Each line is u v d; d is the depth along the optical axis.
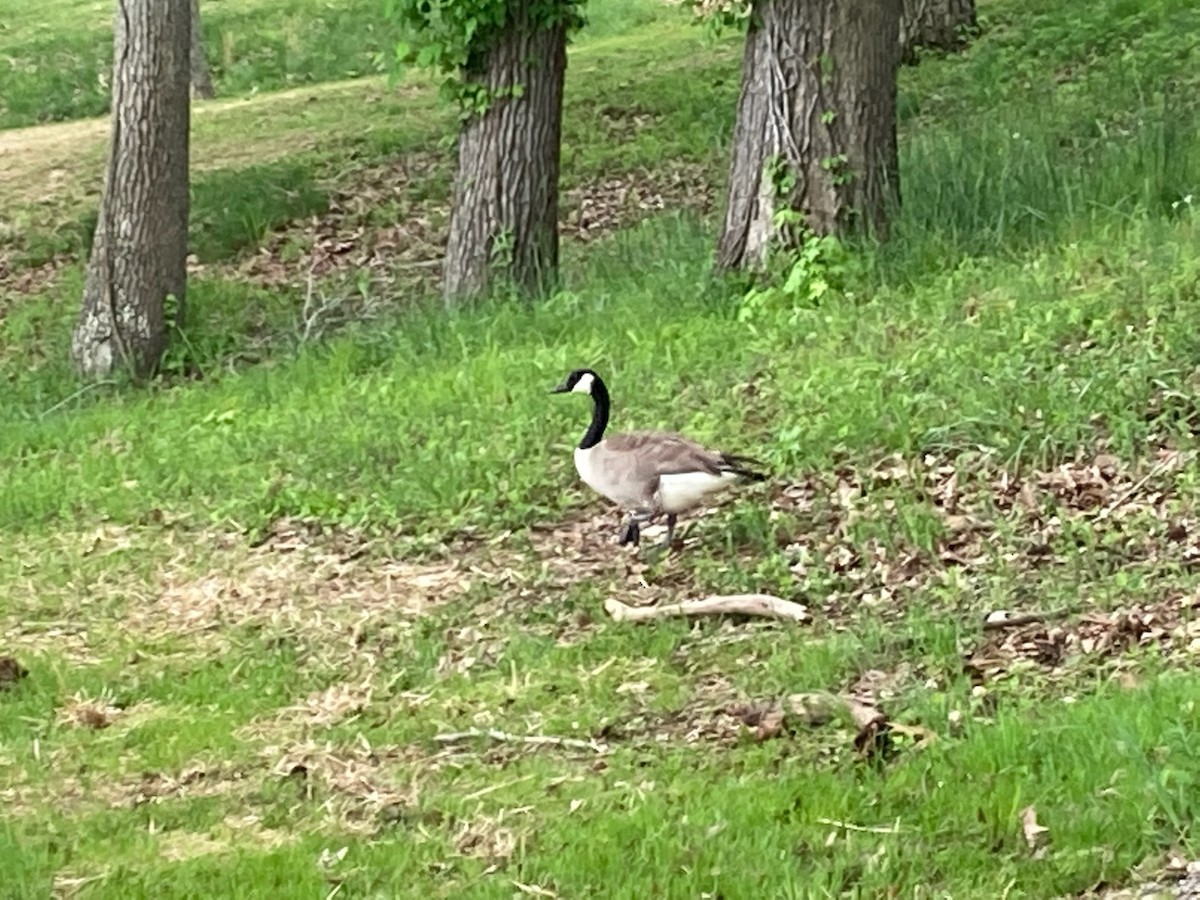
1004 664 8.02
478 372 11.57
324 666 8.73
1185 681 7.51
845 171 11.81
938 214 12.20
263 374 13.02
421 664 8.67
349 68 26.03
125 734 8.30
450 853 7.32
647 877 7.03
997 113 15.30
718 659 8.40
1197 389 9.68
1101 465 9.38
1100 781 7.10
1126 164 12.43
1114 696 7.50
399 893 7.11
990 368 10.16
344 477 10.54
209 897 7.15
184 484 10.86
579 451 9.34
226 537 10.16
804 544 9.25
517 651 8.63
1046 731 7.36
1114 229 11.55
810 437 9.90
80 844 7.55
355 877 7.21
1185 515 8.88
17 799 7.91
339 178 17.98
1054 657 8.03
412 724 8.16
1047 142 13.48
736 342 11.25
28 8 29.88
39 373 14.42
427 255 16.03
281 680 8.65
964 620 8.35
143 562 9.97
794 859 7.03
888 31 11.88
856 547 9.10
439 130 19.09
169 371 14.19
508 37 13.20
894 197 12.05
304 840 7.44
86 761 8.13
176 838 7.57
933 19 19.00
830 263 11.63
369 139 18.92
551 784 7.65
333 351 13.02
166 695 8.64
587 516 9.88
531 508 9.88
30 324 15.30
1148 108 14.28
